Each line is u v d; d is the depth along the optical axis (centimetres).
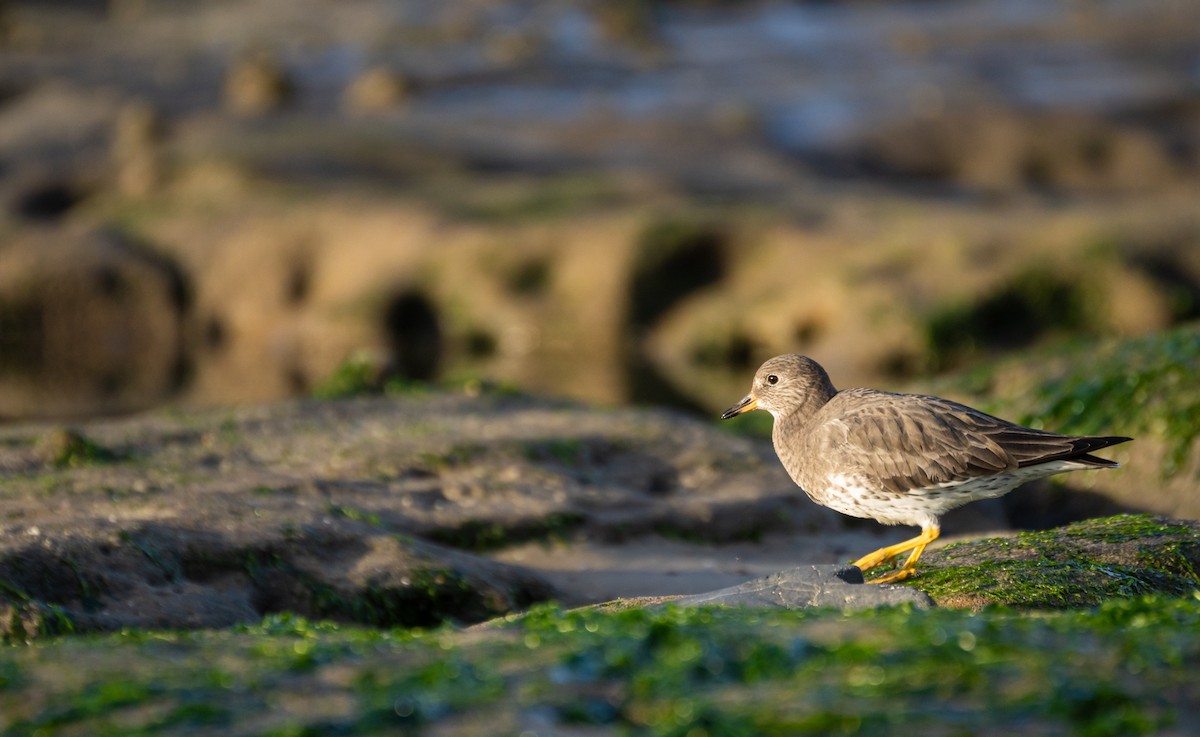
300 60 4319
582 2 5000
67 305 2480
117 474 1043
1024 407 1195
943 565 789
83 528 838
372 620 849
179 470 1065
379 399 1362
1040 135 3139
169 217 2678
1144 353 1197
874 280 2186
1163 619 527
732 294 2311
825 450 834
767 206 2536
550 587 919
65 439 1094
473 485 1071
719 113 3403
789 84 3838
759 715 421
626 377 2111
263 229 2547
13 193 2862
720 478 1143
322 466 1091
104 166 2959
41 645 559
